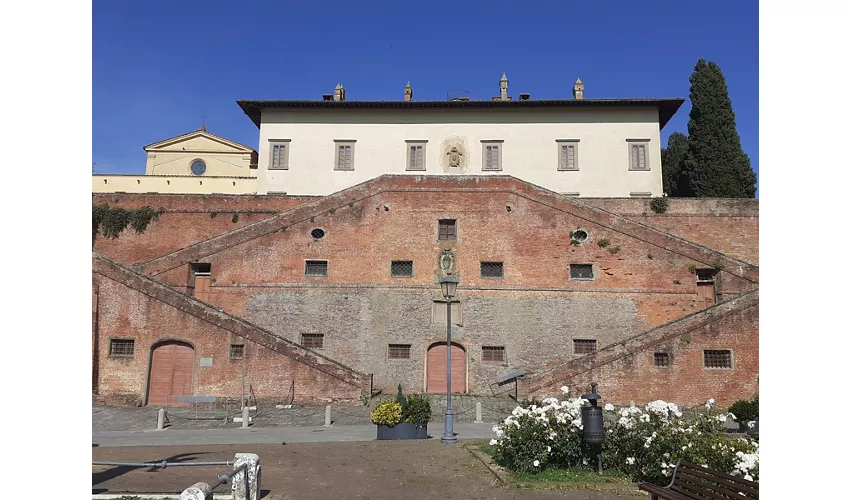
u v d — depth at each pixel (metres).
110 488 11.60
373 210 33.34
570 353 31.30
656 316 31.34
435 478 12.70
